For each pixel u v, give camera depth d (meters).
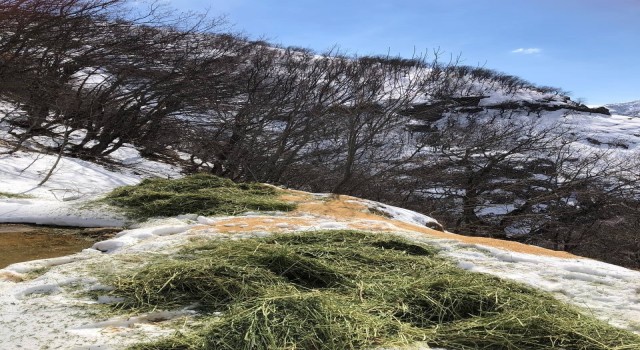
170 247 4.13
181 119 13.67
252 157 13.56
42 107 11.23
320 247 4.01
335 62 18.12
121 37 12.63
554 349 2.54
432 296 3.08
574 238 17.73
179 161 13.76
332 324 2.60
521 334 2.64
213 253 3.75
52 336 2.54
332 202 6.82
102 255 4.04
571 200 17.97
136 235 4.75
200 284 3.14
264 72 15.80
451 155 16.14
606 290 3.51
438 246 4.57
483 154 17.36
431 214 15.68
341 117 13.74
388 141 15.38
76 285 3.25
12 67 10.91
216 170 13.77
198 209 5.97
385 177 14.66
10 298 3.02
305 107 14.46
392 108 15.52
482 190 16.86
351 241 4.35
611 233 16.89
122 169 11.12
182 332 2.59
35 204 6.03
